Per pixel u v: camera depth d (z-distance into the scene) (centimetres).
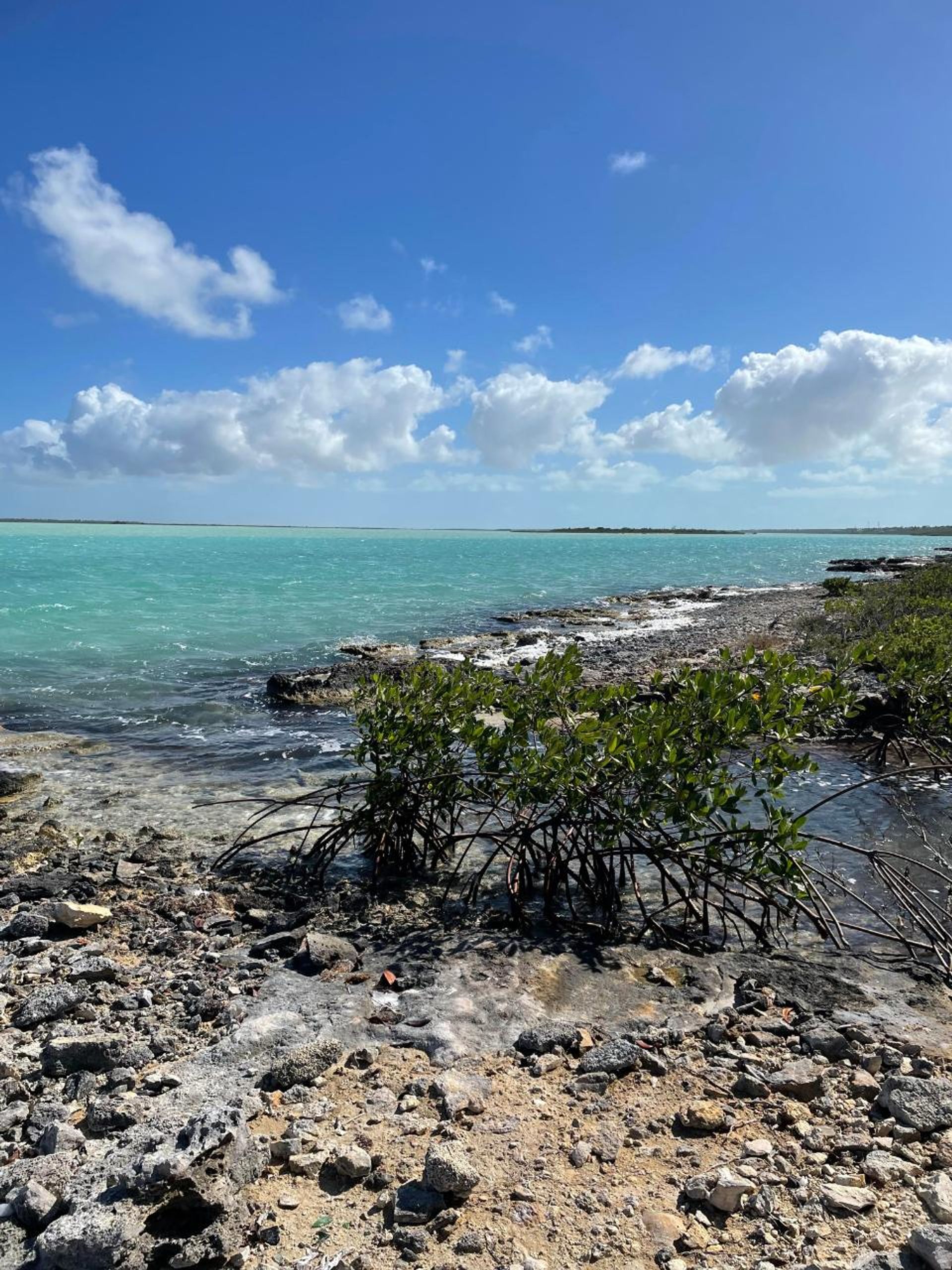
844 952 743
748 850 800
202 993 657
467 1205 412
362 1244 388
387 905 855
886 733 1336
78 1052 549
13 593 4500
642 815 797
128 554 9538
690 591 5350
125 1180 409
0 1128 487
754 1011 625
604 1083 524
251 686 2225
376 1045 573
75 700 2027
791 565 9656
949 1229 364
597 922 810
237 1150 432
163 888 909
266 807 1221
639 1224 397
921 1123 464
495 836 884
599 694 938
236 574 6575
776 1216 399
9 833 1106
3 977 684
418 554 11362
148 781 1368
